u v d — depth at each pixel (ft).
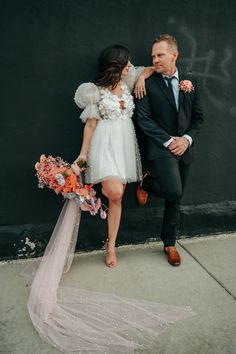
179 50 11.11
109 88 9.86
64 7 9.97
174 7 10.77
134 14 10.52
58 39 10.12
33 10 9.80
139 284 9.93
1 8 9.61
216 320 8.59
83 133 10.93
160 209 12.12
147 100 10.09
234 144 12.34
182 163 10.44
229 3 11.18
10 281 10.05
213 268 10.73
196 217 12.40
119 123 9.99
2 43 9.82
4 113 10.26
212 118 11.93
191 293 9.56
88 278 10.19
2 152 10.48
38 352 7.66
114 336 8.05
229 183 12.60
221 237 12.60
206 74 11.53
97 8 10.19
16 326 8.38
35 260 11.09
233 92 11.91
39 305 8.79
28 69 10.13
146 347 7.81
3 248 10.96
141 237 12.07
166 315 8.71
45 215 11.16
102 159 9.96
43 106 10.47
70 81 10.48
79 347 7.78
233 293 9.57
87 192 9.71
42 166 9.55
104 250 11.73
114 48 9.57
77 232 10.50
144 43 10.78
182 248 11.89
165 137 9.93
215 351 7.72
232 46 11.53
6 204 10.84
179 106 10.03
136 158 10.61
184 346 7.84
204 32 11.19
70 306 9.01
